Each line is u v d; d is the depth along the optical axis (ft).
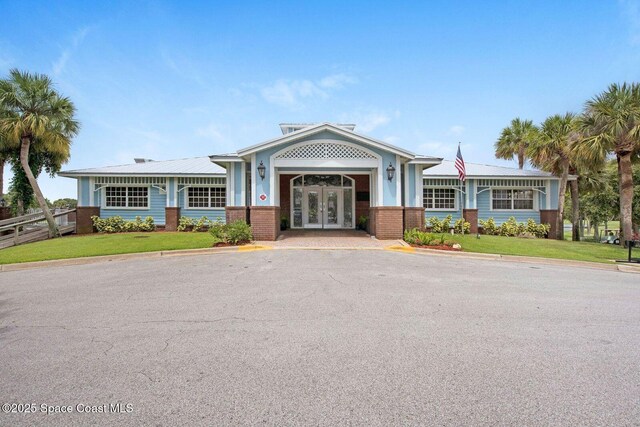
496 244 43.78
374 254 36.04
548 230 64.49
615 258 36.91
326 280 23.56
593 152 48.32
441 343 12.75
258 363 11.05
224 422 8.05
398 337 13.30
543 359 11.46
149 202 65.36
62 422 8.08
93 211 63.77
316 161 47.03
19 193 75.61
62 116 53.06
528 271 28.58
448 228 64.23
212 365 10.93
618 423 8.09
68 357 11.56
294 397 9.09
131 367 10.81
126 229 62.54
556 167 63.93
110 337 13.35
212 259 33.24
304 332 13.80
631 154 51.67
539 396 9.21
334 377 10.14
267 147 46.34
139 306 17.56
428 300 18.67
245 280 23.63
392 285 22.22
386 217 46.93
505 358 11.50
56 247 40.32
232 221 51.01
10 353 11.91
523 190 68.28
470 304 17.98
